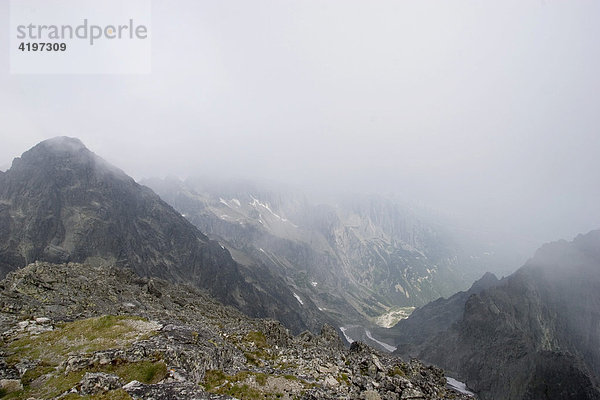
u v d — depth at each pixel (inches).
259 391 1740.9
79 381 1106.7
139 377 1279.5
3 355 1491.1
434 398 2748.5
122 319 1921.8
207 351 1769.2
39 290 2691.9
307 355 2849.4
